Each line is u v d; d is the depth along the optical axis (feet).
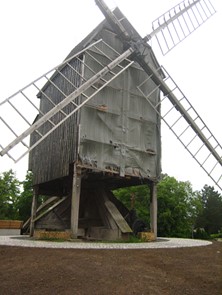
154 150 77.20
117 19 73.41
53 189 88.17
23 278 30.86
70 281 30.07
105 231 71.15
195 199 219.82
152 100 79.51
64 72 77.10
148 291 28.68
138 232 72.74
